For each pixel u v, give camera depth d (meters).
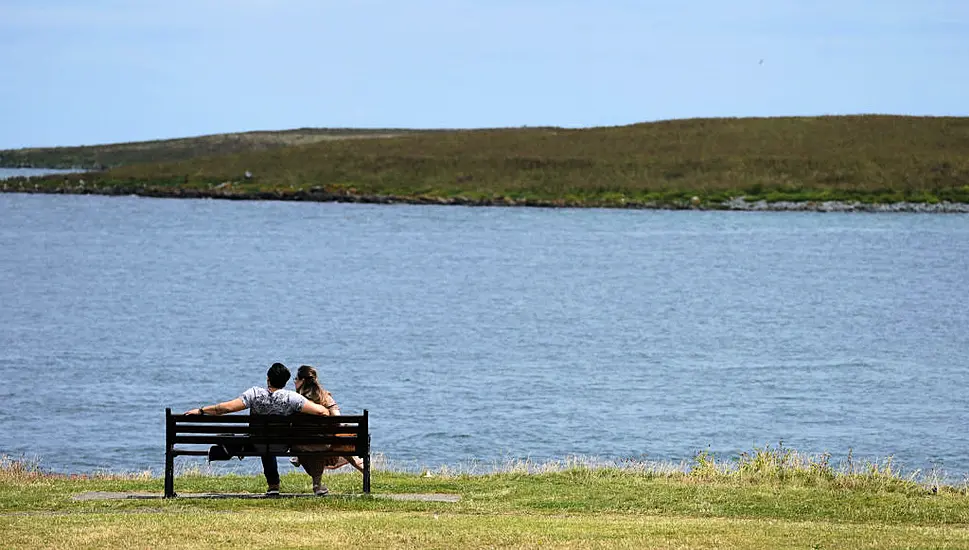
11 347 134.38
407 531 40.12
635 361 129.62
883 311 179.25
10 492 48.59
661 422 95.25
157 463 77.75
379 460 72.44
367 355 133.00
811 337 150.62
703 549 37.81
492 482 52.41
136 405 100.50
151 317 165.75
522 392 108.88
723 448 85.69
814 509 46.53
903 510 46.47
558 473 55.22
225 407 46.00
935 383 114.81
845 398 106.56
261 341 143.50
